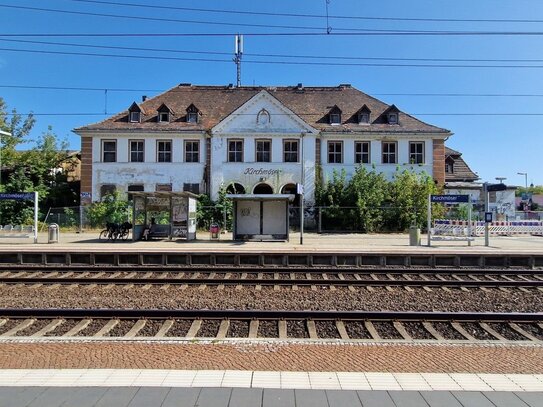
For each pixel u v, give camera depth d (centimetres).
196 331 812
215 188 3594
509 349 659
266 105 3625
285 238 2344
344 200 3362
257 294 1150
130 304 1036
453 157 4316
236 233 2361
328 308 1014
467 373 536
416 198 3291
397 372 543
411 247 2020
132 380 493
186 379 497
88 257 1722
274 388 475
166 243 2178
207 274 1464
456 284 1268
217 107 3978
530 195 6656
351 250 1783
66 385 477
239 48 4331
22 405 431
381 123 3769
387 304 1053
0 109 4662
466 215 3409
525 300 1105
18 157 4075
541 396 460
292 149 3650
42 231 3109
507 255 1683
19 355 614
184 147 3641
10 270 1493
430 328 833
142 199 2436
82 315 886
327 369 558
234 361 589
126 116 3781
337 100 4078
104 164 3612
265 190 3619
